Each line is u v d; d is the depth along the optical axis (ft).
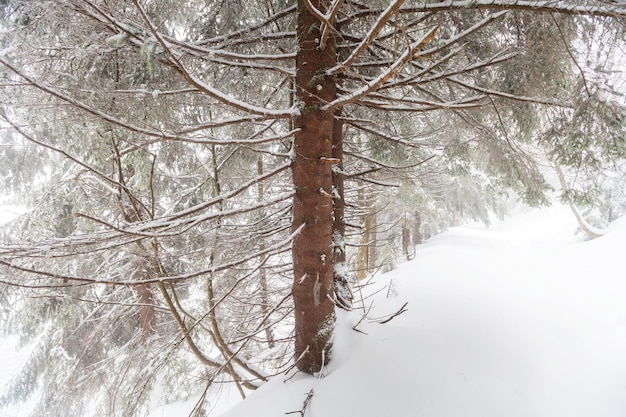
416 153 19.71
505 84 11.39
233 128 15.08
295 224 9.21
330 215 9.26
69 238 7.83
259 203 9.42
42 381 29.84
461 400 8.44
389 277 25.18
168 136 7.75
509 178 15.46
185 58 9.85
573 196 12.67
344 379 8.26
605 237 36.47
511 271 29.01
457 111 12.42
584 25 8.47
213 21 11.70
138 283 8.02
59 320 20.53
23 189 23.77
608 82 8.87
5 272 7.82
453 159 18.45
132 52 8.79
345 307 11.08
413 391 8.23
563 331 15.90
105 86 8.71
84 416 25.45
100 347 25.99
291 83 12.96
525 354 12.41
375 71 13.34
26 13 7.50
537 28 9.21
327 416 7.35
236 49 11.51
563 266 31.17
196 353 12.01
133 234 8.25
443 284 20.89
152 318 20.80
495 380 9.84
